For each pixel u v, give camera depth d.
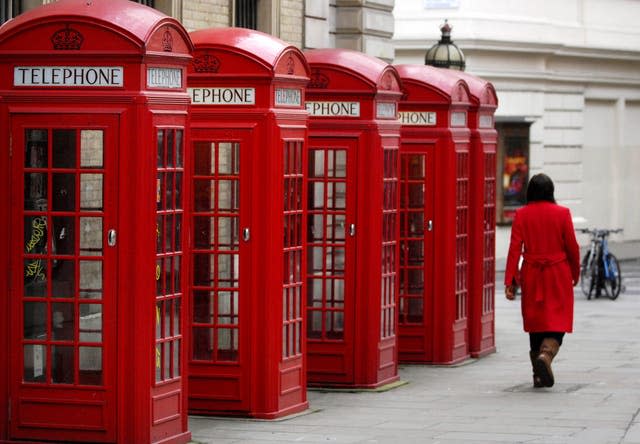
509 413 15.98
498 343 24.61
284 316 15.73
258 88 15.11
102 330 12.80
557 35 51.94
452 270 20.88
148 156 12.71
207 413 15.55
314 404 16.86
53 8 12.86
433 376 19.80
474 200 22.03
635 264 48.03
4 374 13.04
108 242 12.73
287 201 15.63
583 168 54.62
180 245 13.51
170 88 13.14
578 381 18.89
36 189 12.84
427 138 20.66
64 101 12.70
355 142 17.75
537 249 17.66
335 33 27.94
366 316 17.95
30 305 12.96
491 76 49.50
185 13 21.64
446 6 48.84
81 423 12.91
